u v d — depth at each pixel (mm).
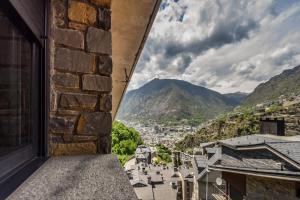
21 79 1155
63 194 767
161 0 2100
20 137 1130
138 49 2943
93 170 1048
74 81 1480
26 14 1078
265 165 4742
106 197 750
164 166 42156
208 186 12312
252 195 4836
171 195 25984
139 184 29203
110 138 1553
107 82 1580
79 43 1521
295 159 3824
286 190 4082
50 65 1416
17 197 735
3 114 987
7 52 1016
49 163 1176
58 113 1424
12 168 992
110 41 1630
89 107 1507
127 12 2252
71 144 1436
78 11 1540
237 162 5746
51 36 1439
